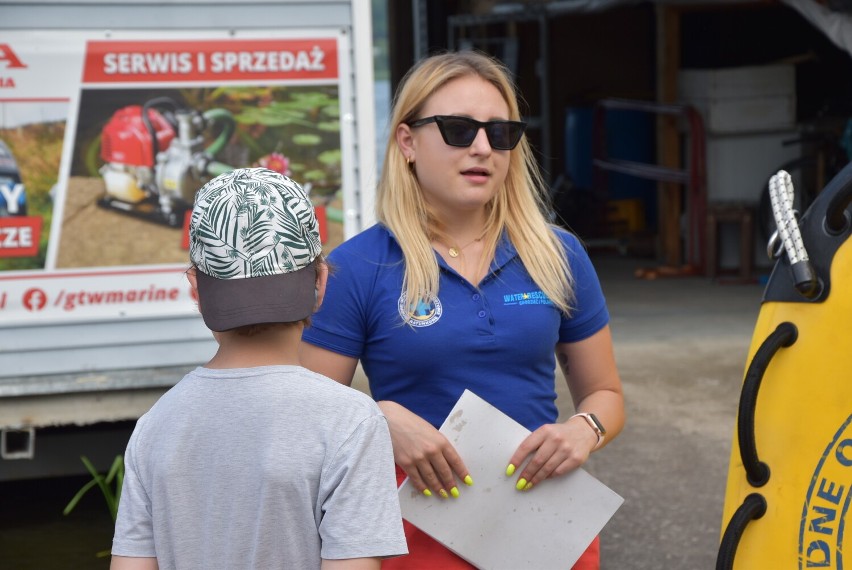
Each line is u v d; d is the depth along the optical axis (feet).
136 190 15.02
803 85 40.16
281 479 5.72
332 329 8.00
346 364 8.10
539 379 8.18
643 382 22.95
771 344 7.27
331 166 15.55
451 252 8.18
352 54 15.52
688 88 37.45
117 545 6.00
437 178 7.98
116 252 15.01
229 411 5.89
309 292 6.10
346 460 5.77
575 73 47.06
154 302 15.19
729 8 38.22
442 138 7.91
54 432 17.20
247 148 15.30
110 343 15.11
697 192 36.42
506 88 8.15
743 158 36.29
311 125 15.47
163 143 15.05
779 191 7.52
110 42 14.83
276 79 15.34
